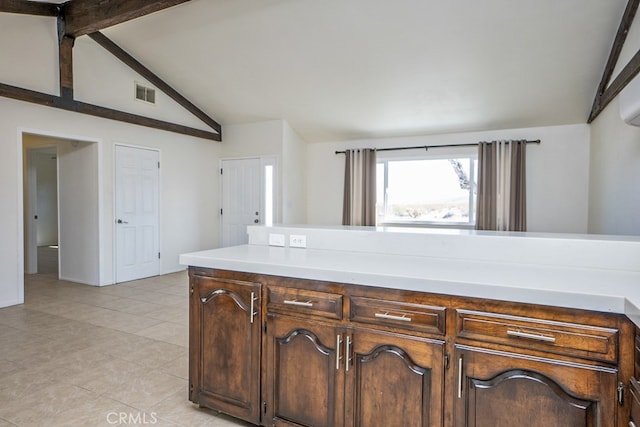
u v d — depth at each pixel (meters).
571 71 4.09
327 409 1.62
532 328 1.25
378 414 1.51
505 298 1.28
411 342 1.44
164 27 4.40
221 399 1.90
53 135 4.33
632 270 1.57
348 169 6.33
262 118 6.12
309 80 4.97
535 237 1.74
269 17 3.97
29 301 4.20
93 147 4.84
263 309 1.76
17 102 4.04
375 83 4.81
